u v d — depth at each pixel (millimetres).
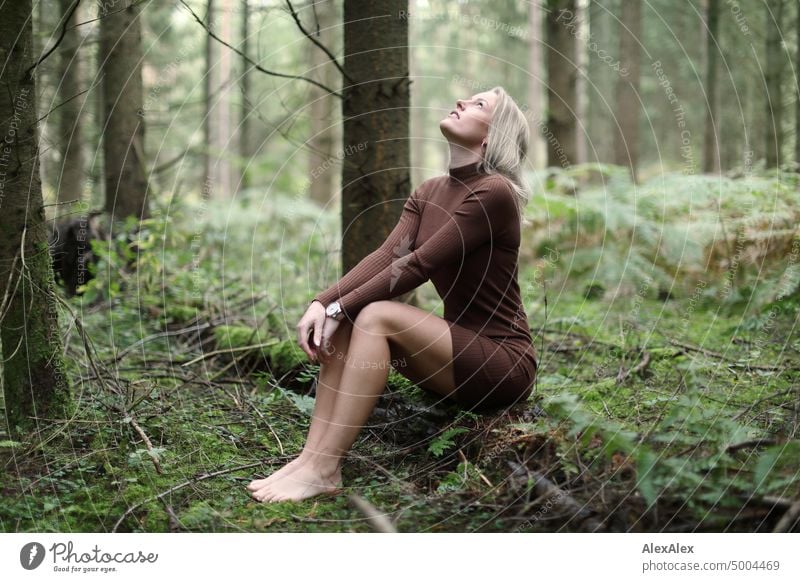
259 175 13086
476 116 2682
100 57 4719
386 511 2287
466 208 2572
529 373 2693
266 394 3246
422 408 2793
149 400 2975
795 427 2455
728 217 5074
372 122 3205
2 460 2424
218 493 2389
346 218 3303
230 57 8570
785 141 7047
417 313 2523
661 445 2297
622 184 5969
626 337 3844
